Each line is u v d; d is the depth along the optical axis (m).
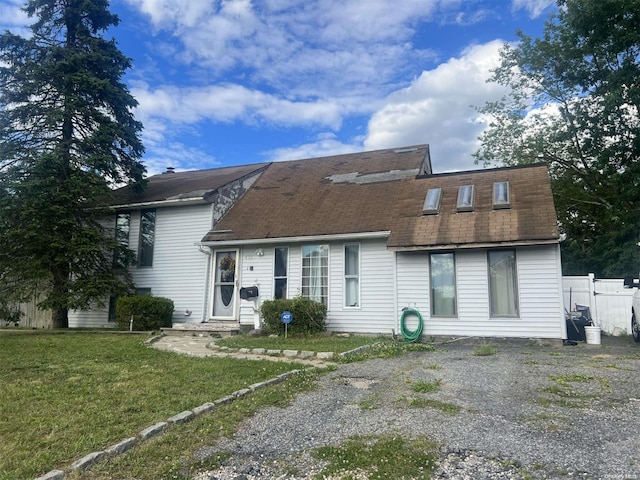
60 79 15.14
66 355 8.88
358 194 14.93
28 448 3.97
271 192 16.88
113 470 3.61
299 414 5.03
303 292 13.60
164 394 5.75
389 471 3.54
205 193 15.42
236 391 5.87
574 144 22.08
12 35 14.88
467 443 4.06
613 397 5.45
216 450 4.03
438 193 12.88
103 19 16.38
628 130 19.09
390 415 4.89
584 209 22.17
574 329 11.26
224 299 14.97
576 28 19.05
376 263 12.86
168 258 16.09
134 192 17.62
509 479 3.37
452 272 11.59
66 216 14.30
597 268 21.12
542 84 22.81
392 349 9.48
